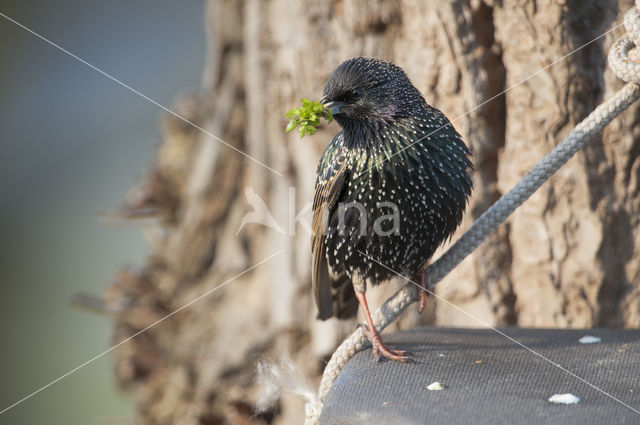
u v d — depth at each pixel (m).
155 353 11.23
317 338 9.88
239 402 10.30
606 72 8.28
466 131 8.73
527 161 8.56
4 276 23.05
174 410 10.95
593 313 8.62
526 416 5.03
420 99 6.91
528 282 8.82
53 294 22.39
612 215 8.51
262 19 10.02
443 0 8.62
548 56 8.36
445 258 6.64
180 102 12.18
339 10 9.38
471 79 8.68
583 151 8.47
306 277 10.09
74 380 19.59
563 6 8.23
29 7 26.58
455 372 5.99
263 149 10.31
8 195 24.94
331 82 6.85
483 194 8.79
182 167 11.65
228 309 10.88
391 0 9.09
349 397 5.44
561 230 8.62
